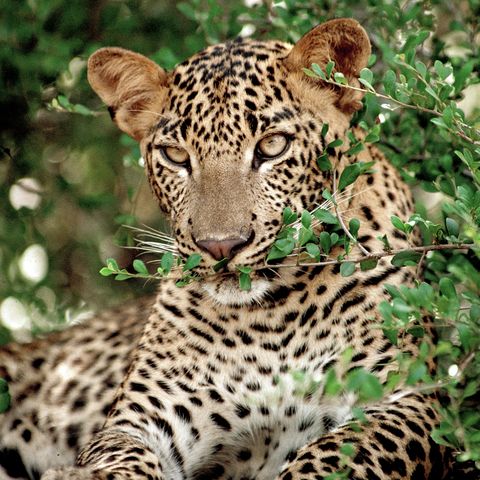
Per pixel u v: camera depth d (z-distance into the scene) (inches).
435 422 369.1
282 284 388.2
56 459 463.8
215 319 399.9
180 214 382.0
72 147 579.5
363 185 401.7
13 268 542.0
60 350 480.4
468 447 288.5
